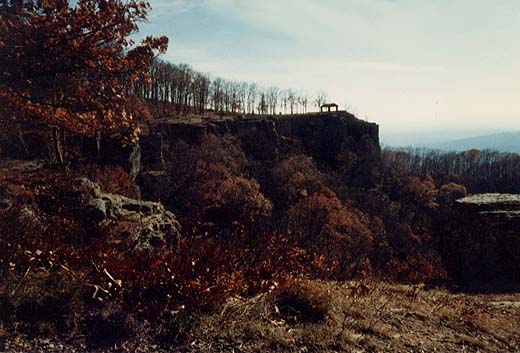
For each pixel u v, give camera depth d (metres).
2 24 5.59
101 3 5.86
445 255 11.26
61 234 6.68
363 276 7.70
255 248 6.35
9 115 6.65
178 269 4.80
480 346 4.40
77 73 6.35
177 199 38.47
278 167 68.81
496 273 9.70
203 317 4.12
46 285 4.39
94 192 11.25
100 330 3.72
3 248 4.81
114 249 6.41
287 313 4.63
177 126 74.75
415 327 4.87
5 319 3.68
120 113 6.74
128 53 6.31
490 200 11.05
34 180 11.14
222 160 63.50
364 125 113.75
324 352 3.74
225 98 122.31
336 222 39.50
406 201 82.62
